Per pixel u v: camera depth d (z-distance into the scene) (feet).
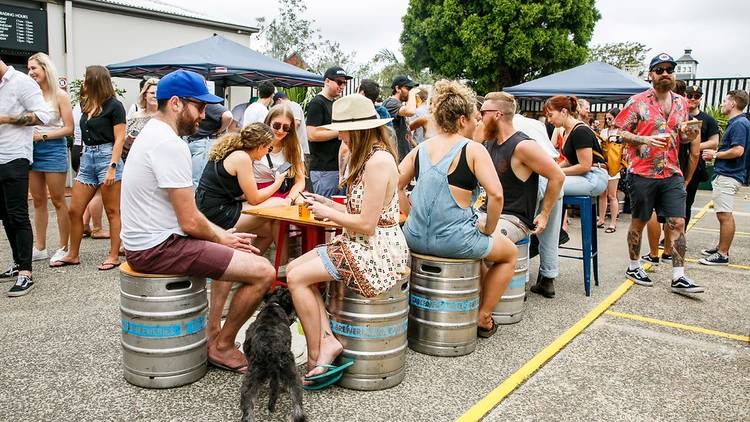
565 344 13.24
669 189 17.65
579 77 34.47
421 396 10.55
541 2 61.46
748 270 20.93
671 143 17.48
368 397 10.48
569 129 17.37
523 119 17.94
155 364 10.30
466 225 11.87
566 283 18.60
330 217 10.11
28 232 15.83
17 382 10.53
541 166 13.79
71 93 37.37
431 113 12.14
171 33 42.60
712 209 36.09
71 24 37.29
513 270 13.14
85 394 10.16
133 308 10.17
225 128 20.16
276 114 15.64
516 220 14.05
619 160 23.02
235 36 46.42
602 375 11.66
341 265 10.32
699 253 23.71
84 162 18.04
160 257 9.96
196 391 10.40
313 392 10.64
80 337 12.75
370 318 10.47
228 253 10.27
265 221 15.14
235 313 10.90
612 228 28.32
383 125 10.38
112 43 39.65
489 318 13.52
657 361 12.44
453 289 12.08
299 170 16.22
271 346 9.25
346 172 10.89
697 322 15.05
